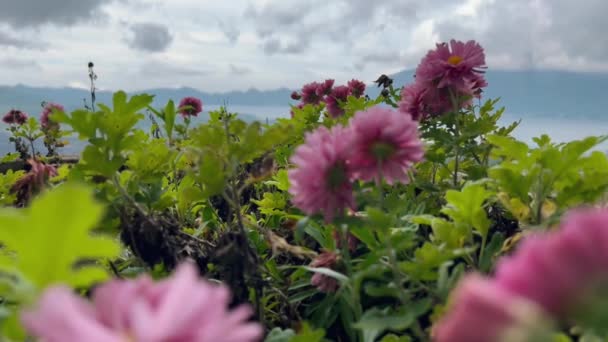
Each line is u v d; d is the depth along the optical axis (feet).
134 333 0.53
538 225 1.52
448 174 2.39
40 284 0.74
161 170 1.66
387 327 1.13
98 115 1.50
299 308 1.79
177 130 1.90
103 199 1.51
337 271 1.47
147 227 1.54
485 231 1.48
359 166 1.31
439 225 1.47
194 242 1.66
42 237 0.71
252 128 1.44
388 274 1.55
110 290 0.57
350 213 1.59
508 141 1.52
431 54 2.22
